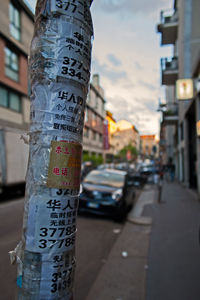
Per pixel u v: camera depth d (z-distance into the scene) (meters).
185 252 4.62
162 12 18.91
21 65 18.05
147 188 18.61
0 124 16.14
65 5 1.08
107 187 8.20
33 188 1.06
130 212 9.19
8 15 16.03
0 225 6.43
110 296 3.19
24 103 18.77
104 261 4.45
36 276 1.03
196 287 3.29
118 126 87.06
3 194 11.89
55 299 1.03
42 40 1.08
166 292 3.20
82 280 3.72
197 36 14.85
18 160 12.30
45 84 1.07
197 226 6.44
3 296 3.20
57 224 1.05
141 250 4.97
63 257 1.06
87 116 36.75
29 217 1.05
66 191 1.07
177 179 24.41
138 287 3.39
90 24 1.19
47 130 1.06
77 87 1.11
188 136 16.06
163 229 6.38
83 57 1.13
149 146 81.19
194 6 15.04
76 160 1.11
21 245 1.08
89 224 7.20
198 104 11.02
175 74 18.98
